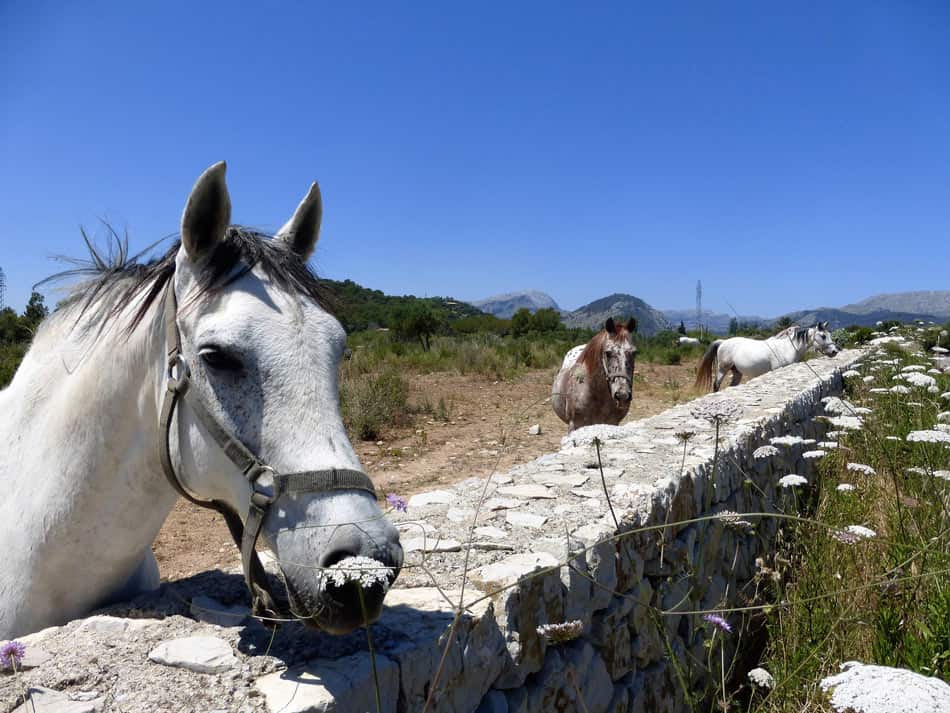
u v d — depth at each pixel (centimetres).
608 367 684
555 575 229
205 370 167
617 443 457
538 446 874
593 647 251
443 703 172
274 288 174
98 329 195
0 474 204
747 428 490
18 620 191
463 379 1531
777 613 346
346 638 166
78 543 193
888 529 380
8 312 794
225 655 154
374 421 945
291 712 133
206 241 175
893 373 737
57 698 134
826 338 1252
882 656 274
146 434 190
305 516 151
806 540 396
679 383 1642
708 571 366
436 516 298
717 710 307
